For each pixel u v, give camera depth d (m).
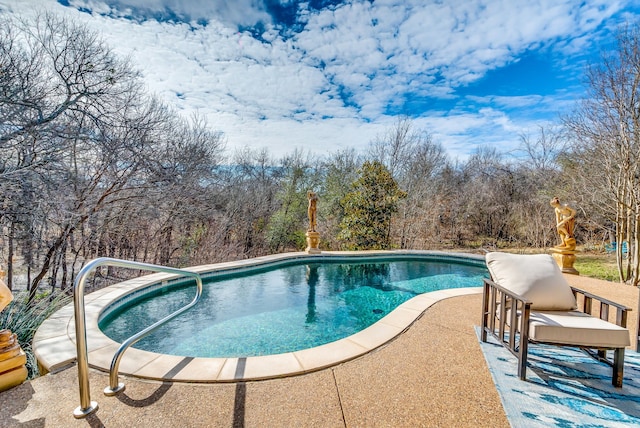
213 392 2.23
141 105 9.23
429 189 17.31
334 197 16.84
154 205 9.73
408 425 1.92
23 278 6.94
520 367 2.40
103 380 2.34
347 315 5.20
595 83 9.10
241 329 4.48
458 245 16.86
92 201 8.14
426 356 2.86
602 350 2.58
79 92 7.43
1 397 2.10
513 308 2.57
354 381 2.42
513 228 16.12
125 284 5.29
